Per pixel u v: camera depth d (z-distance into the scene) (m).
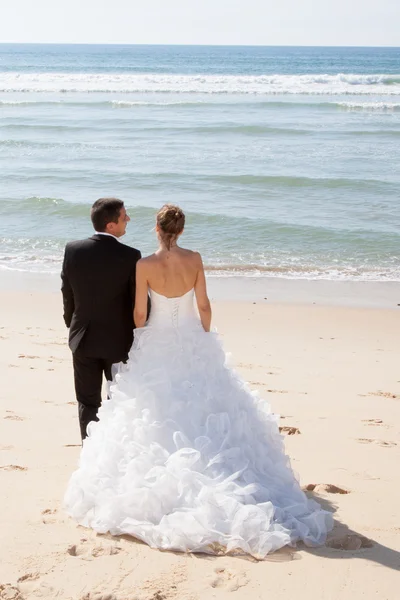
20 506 4.07
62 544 3.59
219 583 3.27
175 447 4.01
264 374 7.92
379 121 34.56
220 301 11.71
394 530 3.91
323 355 8.95
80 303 4.46
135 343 4.35
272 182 20.91
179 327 4.33
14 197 18.72
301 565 3.46
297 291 12.40
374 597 3.18
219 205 18.38
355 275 13.45
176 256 4.31
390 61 112.31
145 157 24.83
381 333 10.18
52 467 4.75
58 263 13.91
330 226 16.42
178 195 19.42
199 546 3.57
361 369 8.30
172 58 127.00
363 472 4.92
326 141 28.52
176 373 4.23
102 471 4.00
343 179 20.80
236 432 4.12
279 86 52.91
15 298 11.50
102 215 4.45
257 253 14.67
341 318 10.91
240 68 89.25
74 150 26.22
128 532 3.68
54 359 8.13
